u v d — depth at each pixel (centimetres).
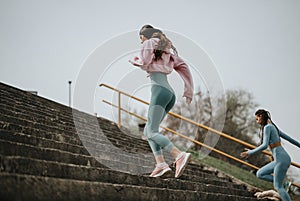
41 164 326
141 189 372
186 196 454
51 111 912
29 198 258
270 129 593
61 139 577
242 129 2925
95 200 313
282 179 589
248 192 720
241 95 2981
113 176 401
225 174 984
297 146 604
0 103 695
